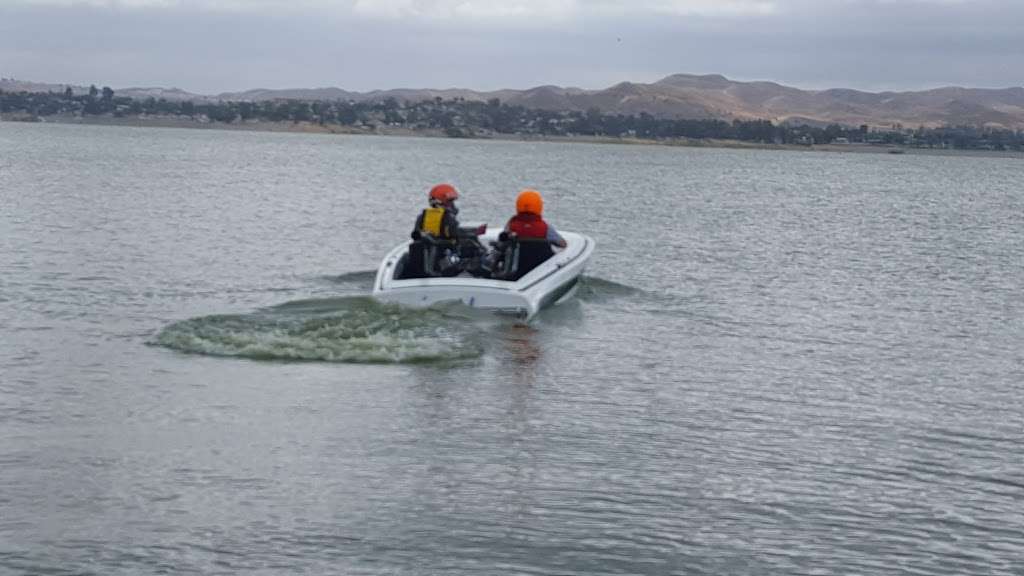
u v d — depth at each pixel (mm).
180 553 7949
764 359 15086
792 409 12516
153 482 9320
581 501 9242
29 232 26750
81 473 9492
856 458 10750
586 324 16984
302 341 14320
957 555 8430
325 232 29812
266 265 22547
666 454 10633
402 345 14391
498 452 10461
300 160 88750
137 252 23797
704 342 16062
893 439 11445
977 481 10188
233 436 10641
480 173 75562
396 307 15984
